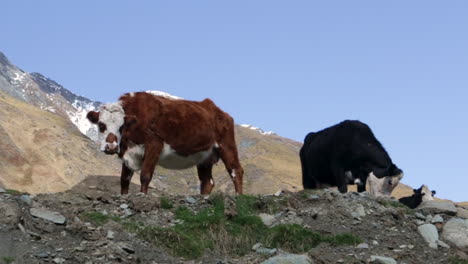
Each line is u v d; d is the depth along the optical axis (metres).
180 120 15.16
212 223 12.29
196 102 16.31
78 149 73.38
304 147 19.91
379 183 17.30
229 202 12.99
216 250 11.68
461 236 12.67
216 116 16.44
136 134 14.59
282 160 89.44
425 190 17.83
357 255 11.57
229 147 16.61
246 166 84.31
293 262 10.91
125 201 12.94
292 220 12.84
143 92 15.20
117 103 14.64
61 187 62.97
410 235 12.69
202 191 16.56
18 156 64.19
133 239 11.38
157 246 11.39
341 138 17.89
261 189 76.06
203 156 15.90
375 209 13.57
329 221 12.88
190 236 11.88
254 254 11.67
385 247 12.12
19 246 10.45
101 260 10.44
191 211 12.96
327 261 11.21
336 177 17.97
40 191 60.75
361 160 17.70
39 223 11.17
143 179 14.48
